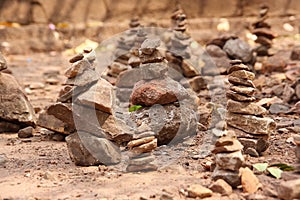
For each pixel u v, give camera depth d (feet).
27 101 11.03
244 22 24.39
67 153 9.64
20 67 18.69
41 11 22.79
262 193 8.04
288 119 11.01
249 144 9.20
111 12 23.50
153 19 23.77
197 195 7.93
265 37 15.02
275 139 9.91
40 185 8.43
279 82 13.33
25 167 9.09
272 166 8.64
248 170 8.15
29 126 10.85
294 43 21.67
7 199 8.06
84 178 8.60
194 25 23.91
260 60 15.10
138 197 7.98
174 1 23.95
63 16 23.00
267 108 11.70
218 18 24.41
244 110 9.21
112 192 8.15
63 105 9.45
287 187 7.73
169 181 8.40
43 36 22.49
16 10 22.50
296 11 25.32
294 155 9.20
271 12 25.02
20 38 22.24
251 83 9.21
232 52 14.34
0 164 9.18
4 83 10.91
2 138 10.56
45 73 16.97
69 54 21.62
